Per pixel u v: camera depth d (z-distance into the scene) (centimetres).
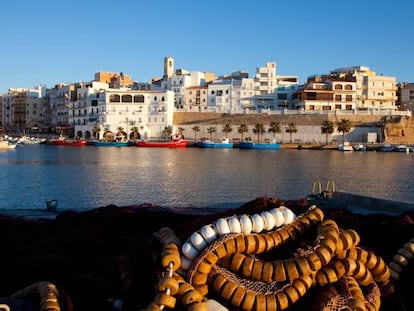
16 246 1290
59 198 3853
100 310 941
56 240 1335
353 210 2300
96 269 1130
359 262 907
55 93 18875
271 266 847
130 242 1286
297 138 13050
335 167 6794
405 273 1042
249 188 4484
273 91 15675
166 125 14538
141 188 4438
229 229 895
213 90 15950
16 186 4556
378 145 11400
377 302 898
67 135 16575
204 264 841
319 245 886
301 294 839
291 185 4753
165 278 821
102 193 4122
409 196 4156
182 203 3556
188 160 8044
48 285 903
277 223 948
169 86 16738
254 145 12025
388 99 15312
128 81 19600
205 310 781
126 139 14662
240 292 817
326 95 14750
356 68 18625
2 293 1023
